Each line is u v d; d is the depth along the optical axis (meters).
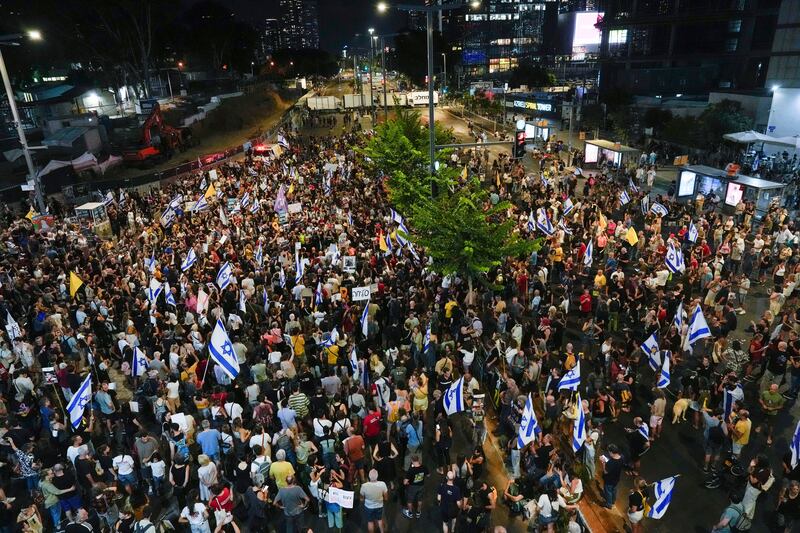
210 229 25.95
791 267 20.59
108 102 80.19
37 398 14.19
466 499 9.82
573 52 186.38
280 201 27.02
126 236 28.69
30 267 22.77
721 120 48.53
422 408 12.89
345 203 29.75
